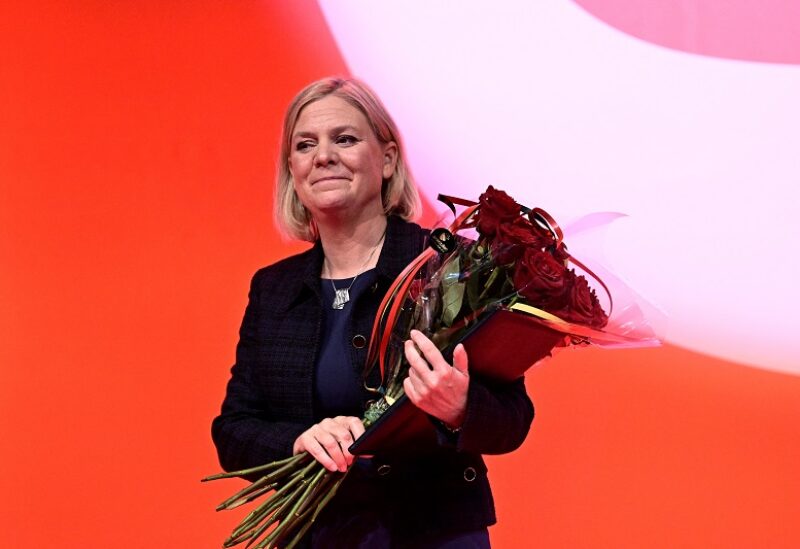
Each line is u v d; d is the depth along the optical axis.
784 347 5.30
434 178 5.60
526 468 5.59
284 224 3.78
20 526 5.79
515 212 3.00
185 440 5.80
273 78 5.89
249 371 3.63
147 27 5.96
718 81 5.33
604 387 5.53
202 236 5.88
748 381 5.36
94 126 5.94
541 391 5.59
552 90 5.50
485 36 5.60
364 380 3.30
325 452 3.17
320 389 3.41
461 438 3.01
